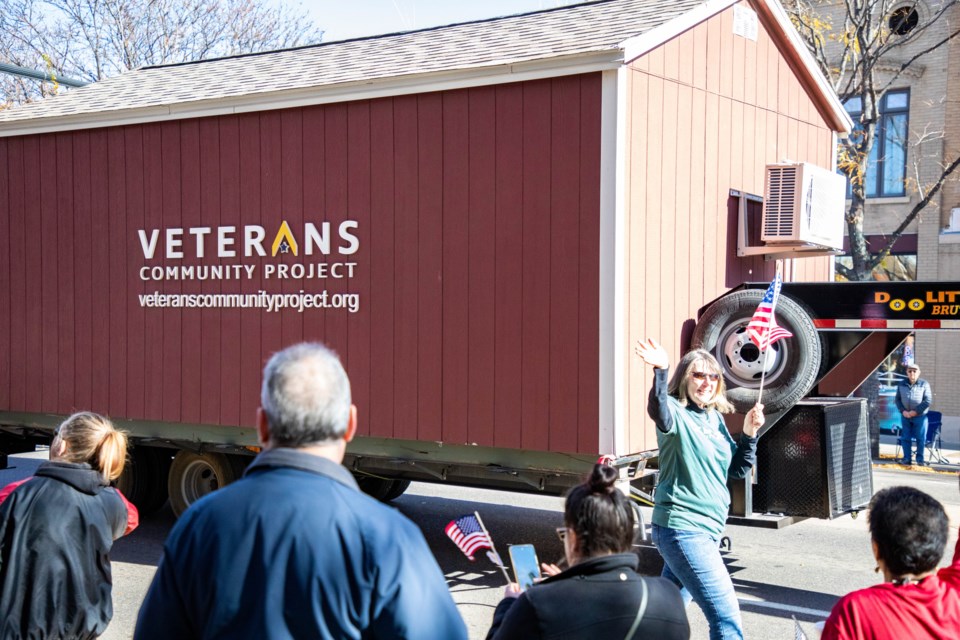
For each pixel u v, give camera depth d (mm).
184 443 8414
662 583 2781
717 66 7770
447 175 7098
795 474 6715
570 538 2812
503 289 6883
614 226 6449
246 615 2156
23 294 9289
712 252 7730
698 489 4500
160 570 2285
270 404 2307
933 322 6531
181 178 8344
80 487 3547
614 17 7793
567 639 2617
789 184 7832
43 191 9133
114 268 8742
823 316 6875
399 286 7309
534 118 6762
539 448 6730
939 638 2555
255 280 7977
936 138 17344
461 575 7535
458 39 8492
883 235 17953
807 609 6551
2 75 25234
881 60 17672
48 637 3402
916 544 2594
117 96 9461
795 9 14922
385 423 7375
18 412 9367
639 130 6727
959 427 17047
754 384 6789
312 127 7684
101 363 8820
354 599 2164
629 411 6598
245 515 2201
